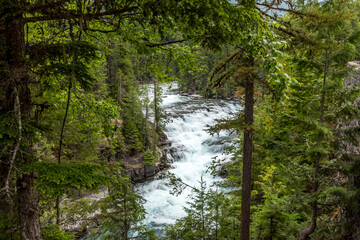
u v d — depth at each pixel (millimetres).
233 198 11805
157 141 28922
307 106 5891
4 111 3201
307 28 5785
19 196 3623
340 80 5645
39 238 3910
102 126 7219
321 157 5961
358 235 5762
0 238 3662
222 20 3459
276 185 10125
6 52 3275
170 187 22766
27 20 3518
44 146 7480
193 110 38875
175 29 4219
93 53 4043
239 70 6562
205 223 9594
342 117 5801
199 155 28516
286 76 3844
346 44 5340
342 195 5188
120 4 3715
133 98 27953
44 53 3725
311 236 7023
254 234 8953
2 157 3178
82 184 3139
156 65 6215
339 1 5203
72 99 6176
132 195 8023
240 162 12844
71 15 3611
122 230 8039
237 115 8406
